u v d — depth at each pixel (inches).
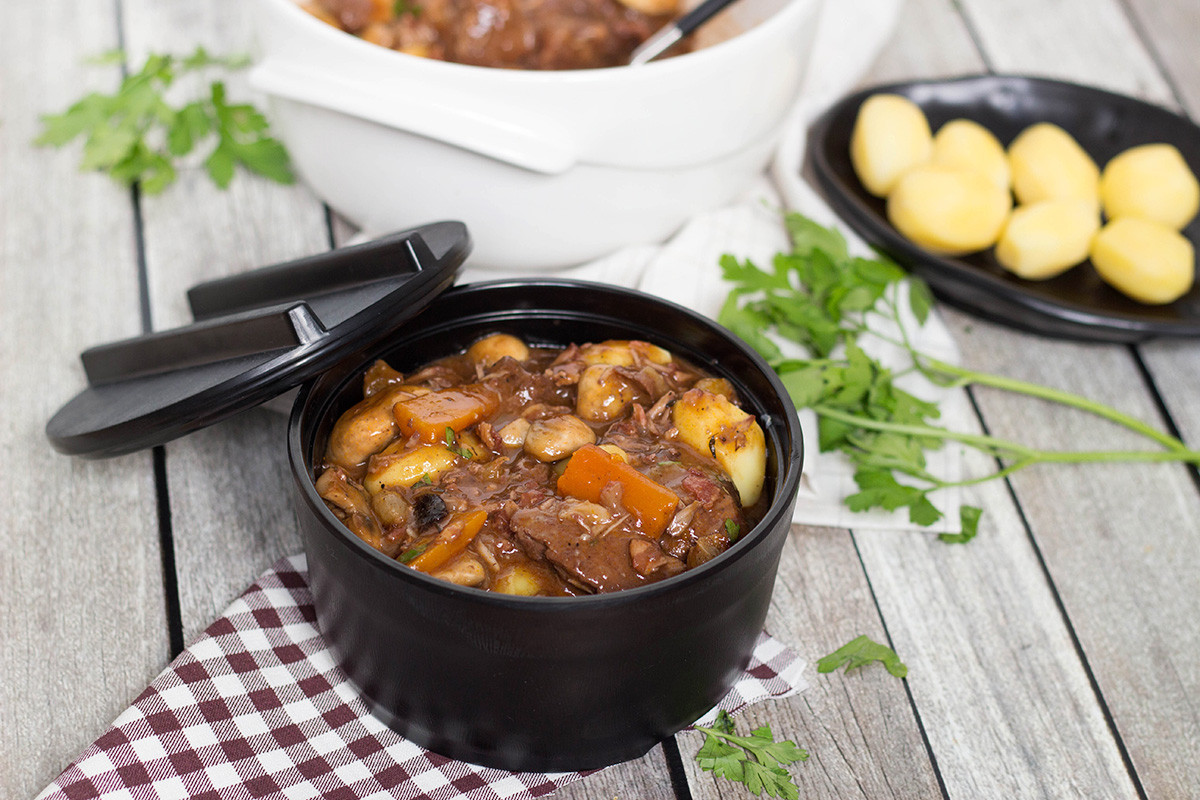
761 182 38.6
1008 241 36.3
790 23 34.1
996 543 33.1
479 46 36.2
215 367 29.3
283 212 38.5
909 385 34.8
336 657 29.4
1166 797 29.8
